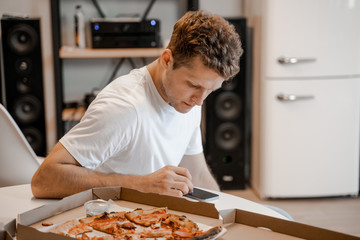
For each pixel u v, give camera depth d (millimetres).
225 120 3490
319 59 3164
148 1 3721
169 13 3768
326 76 3191
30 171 1695
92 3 3650
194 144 1626
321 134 3260
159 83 1394
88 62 3734
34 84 3354
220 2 3730
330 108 3232
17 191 1387
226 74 1191
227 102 3480
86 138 1295
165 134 1454
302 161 3287
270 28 3131
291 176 3299
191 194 1375
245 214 1027
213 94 3455
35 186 1295
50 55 3449
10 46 3279
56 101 3389
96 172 1310
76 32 3480
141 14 3730
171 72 1248
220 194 1419
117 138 1327
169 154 1493
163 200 1121
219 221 1022
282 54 3154
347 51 3174
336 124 3260
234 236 969
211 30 1168
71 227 993
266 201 3355
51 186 1278
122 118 1325
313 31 3129
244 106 3482
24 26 3268
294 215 3092
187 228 986
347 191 3359
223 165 3551
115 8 3695
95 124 1301
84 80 3754
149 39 3383
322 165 3301
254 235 978
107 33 3348
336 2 3111
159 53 3367
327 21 3125
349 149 3307
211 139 3504
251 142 3660
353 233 2807
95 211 1071
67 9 3637
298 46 3141
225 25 1198
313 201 3359
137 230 992
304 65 3166
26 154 1652
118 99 1349
